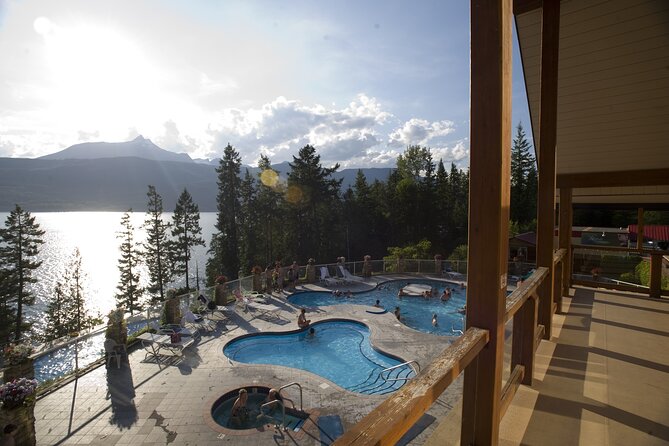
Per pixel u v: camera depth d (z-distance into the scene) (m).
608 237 27.77
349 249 48.50
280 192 46.75
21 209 34.88
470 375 2.41
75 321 36.81
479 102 2.22
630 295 8.36
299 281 20.45
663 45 6.32
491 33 2.14
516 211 50.66
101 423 7.22
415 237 49.12
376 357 11.22
